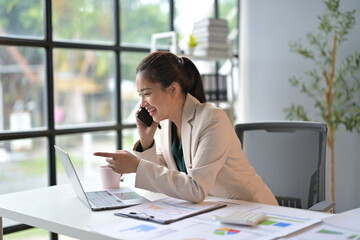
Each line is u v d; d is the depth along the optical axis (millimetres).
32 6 3307
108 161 1751
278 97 4137
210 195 1982
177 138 2008
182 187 1687
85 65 6238
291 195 2287
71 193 1964
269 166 2355
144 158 2018
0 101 5125
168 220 1461
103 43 3506
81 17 4648
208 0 4316
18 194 1960
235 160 1884
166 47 4012
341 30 3521
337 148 3838
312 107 3908
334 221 1449
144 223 1462
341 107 3748
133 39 4293
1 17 3762
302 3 3922
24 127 3232
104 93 6270
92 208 1661
